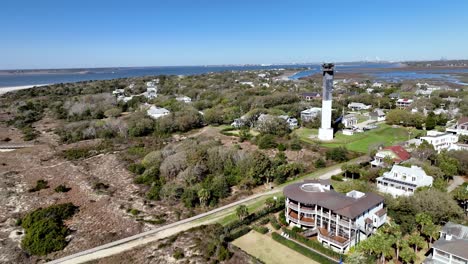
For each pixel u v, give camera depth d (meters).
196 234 48.47
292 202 49.88
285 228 47.66
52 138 111.50
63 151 96.12
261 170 67.81
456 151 70.06
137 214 56.47
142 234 49.56
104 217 55.53
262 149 89.75
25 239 47.28
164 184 67.06
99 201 62.06
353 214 41.69
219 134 109.25
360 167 71.44
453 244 35.75
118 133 111.88
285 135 100.50
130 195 64.75
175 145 87.50
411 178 56.78
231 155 74.12
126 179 73.38
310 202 46.34
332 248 43.06
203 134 109.88
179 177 67.38
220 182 63.06
